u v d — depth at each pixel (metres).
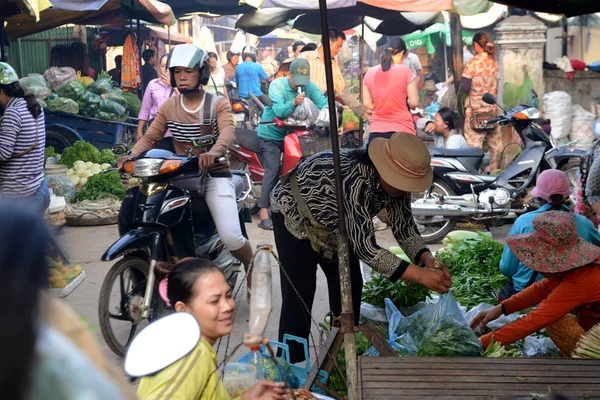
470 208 7.93
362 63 11.41
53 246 0.85
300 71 8.30
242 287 6.03
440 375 2.88
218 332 2.52
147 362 1.65
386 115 8.87
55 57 17.06
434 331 3.51
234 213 5.07
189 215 4.83
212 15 16.53
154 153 4.70
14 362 0.79
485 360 3.04
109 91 13.73
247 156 9.14
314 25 13.95
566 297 3.54
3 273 0.80
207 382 2.13
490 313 3.99
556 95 12.35
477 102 11.64
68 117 12.59
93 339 1.03
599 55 19.41
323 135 8.60
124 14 15.60
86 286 6.18
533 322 3.57
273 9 13.48
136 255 4.61
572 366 2.98
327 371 3.25
